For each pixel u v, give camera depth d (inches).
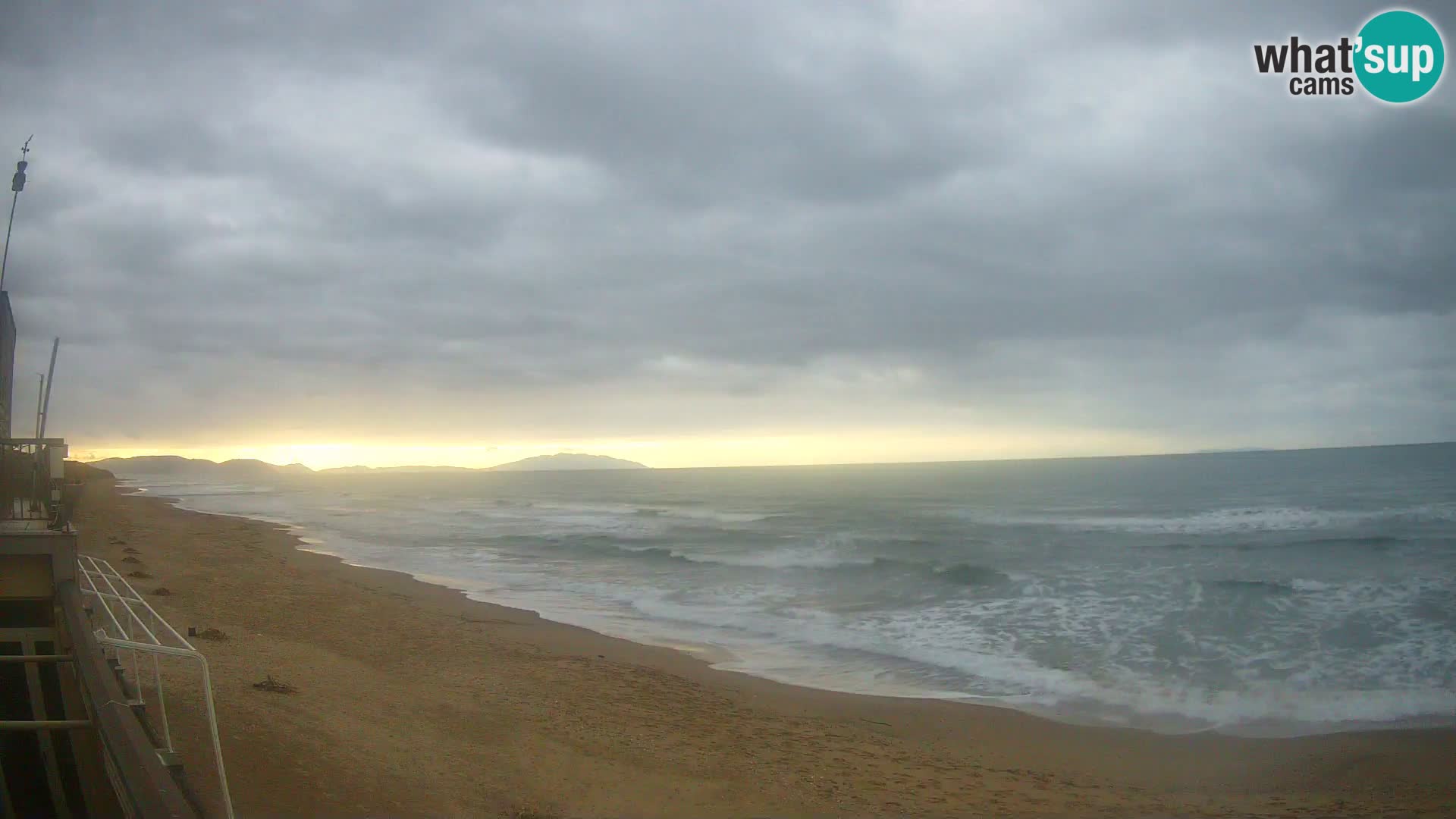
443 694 414.9
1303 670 526.3
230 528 1501.0
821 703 478.6
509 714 394.3
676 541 1366.9
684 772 340.2
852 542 1235.9
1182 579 820.0
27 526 321.1
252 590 673.0
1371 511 1379.2
